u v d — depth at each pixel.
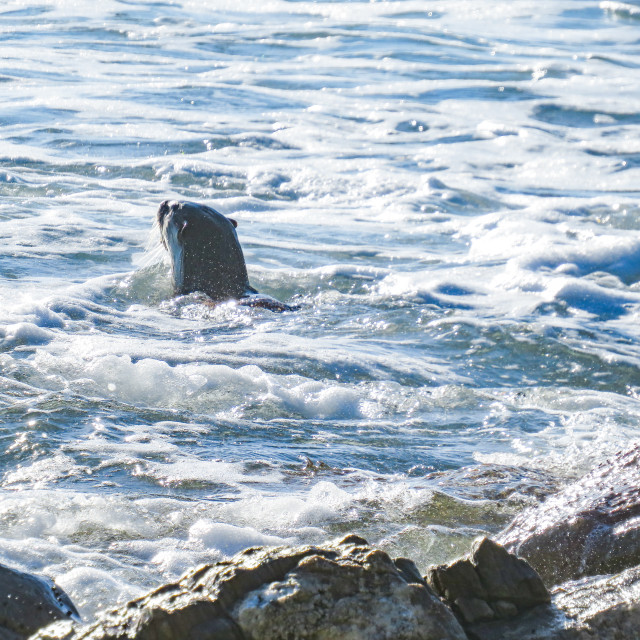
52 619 10.56
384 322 36.59
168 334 33.66
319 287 41.47
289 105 81.69
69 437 21.52
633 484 15.22
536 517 15.20
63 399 24.23
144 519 16.55
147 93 82.50
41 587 11.05
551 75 95.25
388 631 8.48
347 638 8.38
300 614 8.46
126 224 49.09
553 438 24.69
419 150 70.25
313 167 64.06
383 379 29.52
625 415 27.28
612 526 14.38
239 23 118.81
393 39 110.69
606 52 107.38
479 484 19.64
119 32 109.81
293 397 26.73
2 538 15.35
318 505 17.52
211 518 16.78
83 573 13.80
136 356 29.33
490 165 67.25
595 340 35.06
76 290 37.91
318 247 48.00
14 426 21.98
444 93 87.69
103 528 16.05
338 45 107.50
